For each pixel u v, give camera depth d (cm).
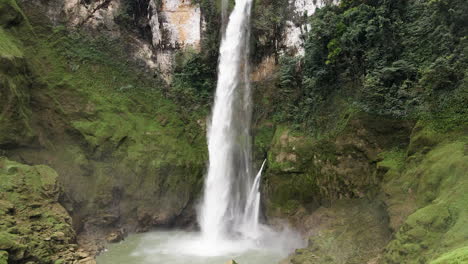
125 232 2012
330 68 1909
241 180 2200
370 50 1734
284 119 2186
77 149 2003
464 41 1434
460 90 1384
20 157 1812
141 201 2067
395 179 1446
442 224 1103
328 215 1697
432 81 1469
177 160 2180
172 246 1864
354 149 1706
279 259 1678
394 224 1309
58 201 1727
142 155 2122
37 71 2030
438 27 1534
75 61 2200
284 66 2241
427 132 1412
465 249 873
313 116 1983
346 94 1845
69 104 2064
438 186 1247
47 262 1384
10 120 1761
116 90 2288
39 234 1462
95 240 1858
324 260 1427
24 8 2139
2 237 1274
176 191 2133
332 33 1909
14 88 1789
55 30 2194
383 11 1720
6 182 1552
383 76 1631
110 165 2042
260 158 2178
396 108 1592
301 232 1791
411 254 1113
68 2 2272
